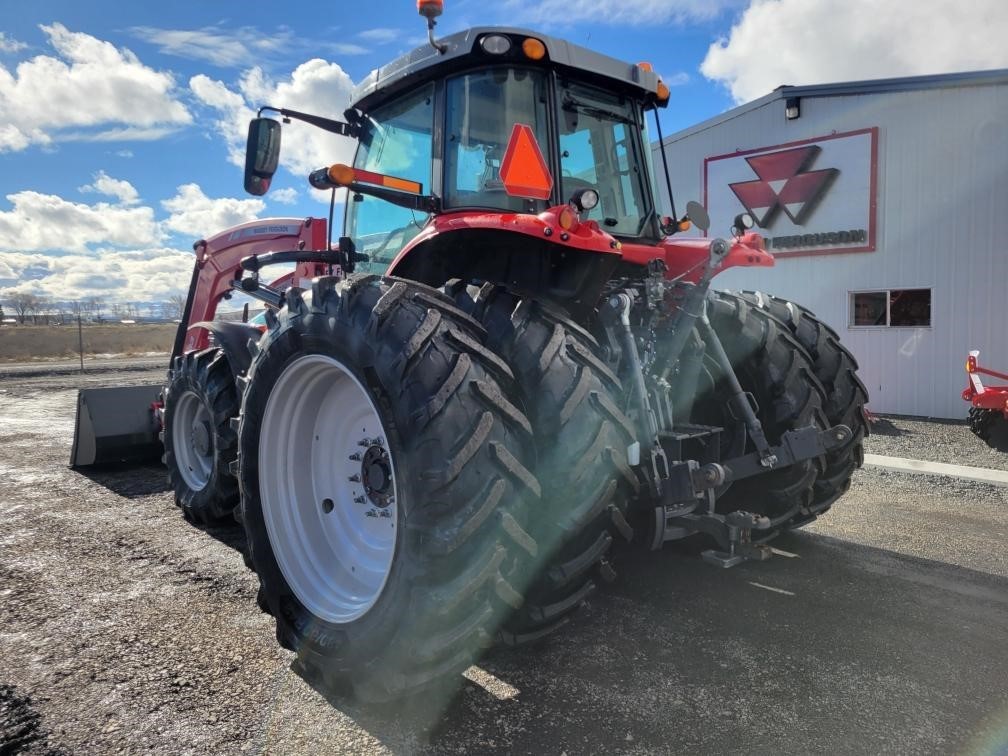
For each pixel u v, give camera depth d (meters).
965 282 9.62
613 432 2.38
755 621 3.01
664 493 2.61
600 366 2.47
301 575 2.79
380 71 3.44
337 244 4.47
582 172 3.39
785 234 11.37
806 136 11.00
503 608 2.21
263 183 3.77
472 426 2.16
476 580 2.09
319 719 2.32
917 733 2.17
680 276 3.14
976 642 2.80
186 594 3.41
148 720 2.32
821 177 10.80
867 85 10.26
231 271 5.85
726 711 2.31
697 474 2.58
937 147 9.74
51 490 5.68
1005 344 9.37
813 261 11.10
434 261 3.09
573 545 2.35
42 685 2.55
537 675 2.58
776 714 2.29
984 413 7.34
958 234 9.64
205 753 2.14
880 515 4.70
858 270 10.63
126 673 2.64
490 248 2.91
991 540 4.14
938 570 3.62
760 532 3.74
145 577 3.64
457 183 3.14
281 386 2.81
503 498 2.15
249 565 3.14
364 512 2.80
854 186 10.55
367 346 2.35
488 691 2.47
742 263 3.22
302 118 3.77
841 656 2.69
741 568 3.67
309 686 2.54
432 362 2.23
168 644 2.88
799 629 2.93
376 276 2.61
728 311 3.35
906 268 10.13
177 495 4.77
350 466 2.85
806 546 4.03
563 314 2.64
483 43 2.93
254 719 2.32
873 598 3.26
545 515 2.30
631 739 2.16
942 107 9.66
